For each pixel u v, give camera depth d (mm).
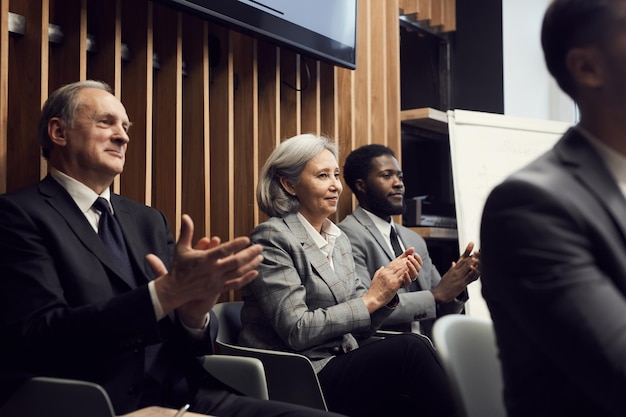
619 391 766
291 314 2521
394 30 4324
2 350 1799
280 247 2654
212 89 3332
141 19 2877
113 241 2135
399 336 2533
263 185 2910
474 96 5359
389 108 4312
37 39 2482
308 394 2363
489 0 5328
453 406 2422
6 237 1896
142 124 2854
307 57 3701
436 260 5266
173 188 2988
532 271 844
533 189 868
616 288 842
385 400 2521
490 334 1333
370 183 3477
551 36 942
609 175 901
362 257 3264
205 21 3158
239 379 2207
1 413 1730
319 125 3812
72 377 1861
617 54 882
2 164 2330
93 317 1715
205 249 1731
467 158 4152
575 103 963
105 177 2209
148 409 1754
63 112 2197
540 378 884
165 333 2025
